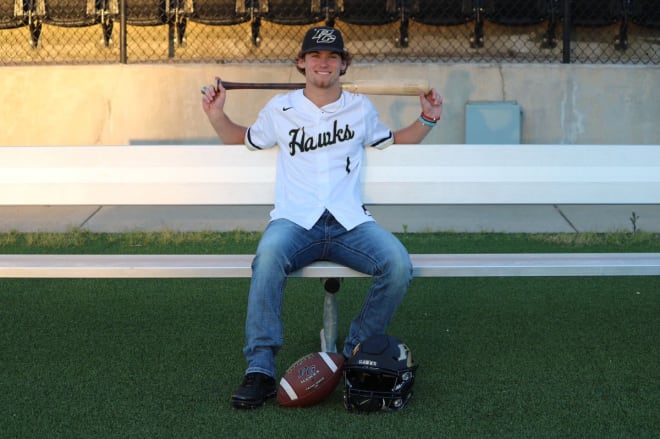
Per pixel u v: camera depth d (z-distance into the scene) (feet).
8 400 10.69
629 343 12.98
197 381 11.36
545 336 13.33
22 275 11.23
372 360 10.05
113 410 10.35
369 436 9.56
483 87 24.47
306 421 9.99
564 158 12.35
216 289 16.17
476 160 12.29
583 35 26.91
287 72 24.47
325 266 11.21
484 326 13.85
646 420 10.06
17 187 12.41
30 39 27.61
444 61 27.02
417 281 16.70
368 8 25.76
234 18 26.11
